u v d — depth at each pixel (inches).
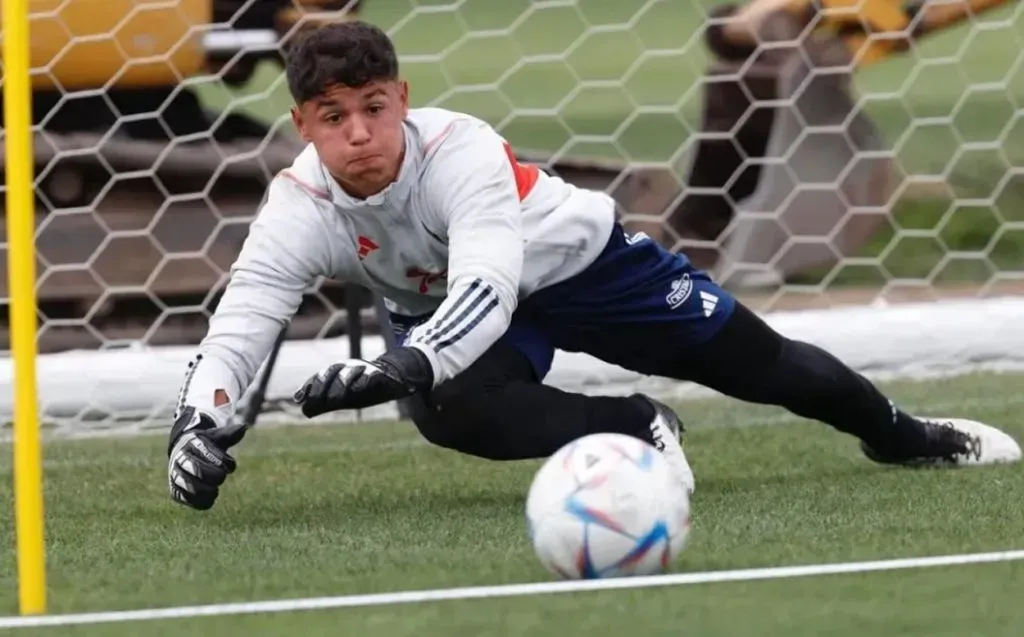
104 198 767.7
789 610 315.9
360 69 398.9
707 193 810.8
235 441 418.0
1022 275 871.7
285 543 413.4
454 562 375.6
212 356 432.1
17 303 316.5
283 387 675.4
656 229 850.8
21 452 324.5
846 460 532.4
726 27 821.9
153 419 671.1
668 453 462.0
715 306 466.6
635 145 1315.2
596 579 339.9
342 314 747.4
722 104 834.8
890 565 352.5
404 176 416.2
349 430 633.0
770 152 824.9
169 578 368.8
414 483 516.4
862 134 826.8
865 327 733.9
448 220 417.1
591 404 458.9
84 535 435.8
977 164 1163.3
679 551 346.3
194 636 309.4
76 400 669.3
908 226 992.9
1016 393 661.3
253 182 783.1
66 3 735.1
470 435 452.8
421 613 320.2
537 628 305.7
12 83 309.4
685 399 682.2
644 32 1727.4
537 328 464.8
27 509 326.6
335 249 438.3
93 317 766.5
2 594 357.4
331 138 406.9
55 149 729.0
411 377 390.3
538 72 1608.0
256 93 1000.9
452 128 421.1
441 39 1711.4
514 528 426.3
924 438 498.6
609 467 342.0
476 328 400.5
